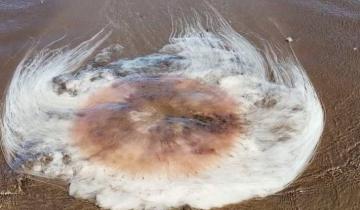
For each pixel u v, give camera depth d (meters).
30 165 6.80
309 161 6.92
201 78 8.05
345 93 8.05
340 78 8.34
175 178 6.59
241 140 7.09
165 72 8.23
